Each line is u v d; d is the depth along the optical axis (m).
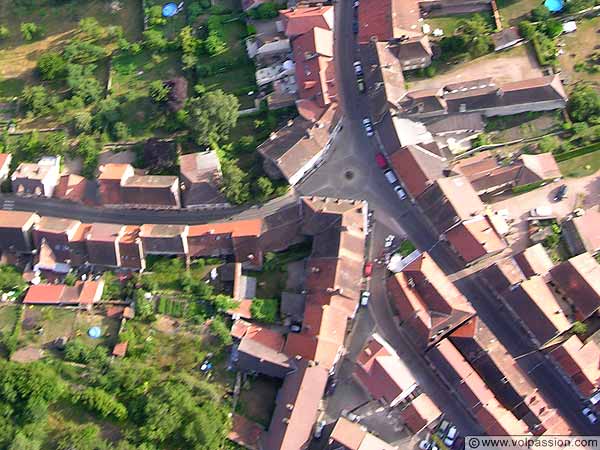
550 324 163.88
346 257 171.62
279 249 181.25
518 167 180.12
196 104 188.00
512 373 162.38
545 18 197.12
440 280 170.00
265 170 186.62
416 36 192.88
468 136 188.38
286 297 175.88
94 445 159.12
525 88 184.75
